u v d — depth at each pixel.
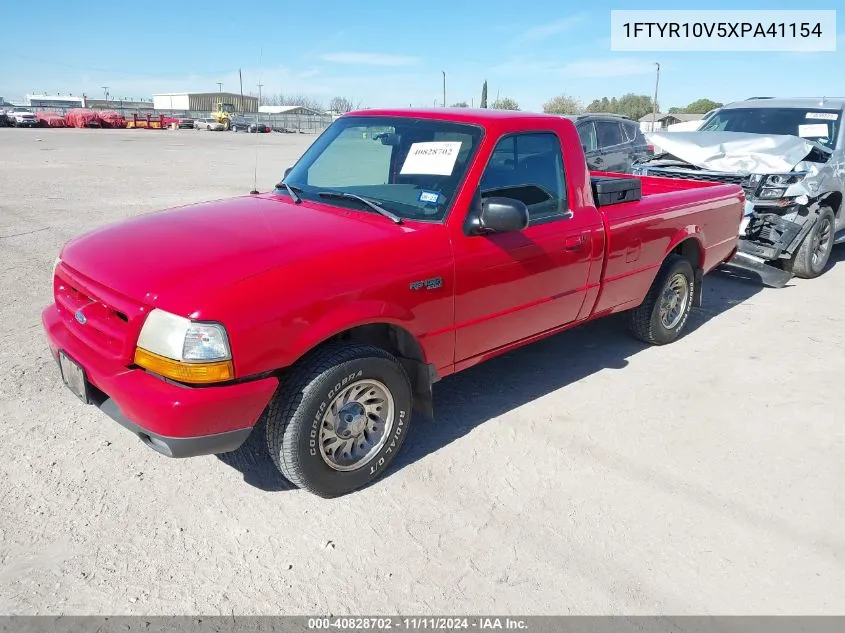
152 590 2.66
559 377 4.86
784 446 3.95
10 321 5.45
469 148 3.70
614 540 3.07
